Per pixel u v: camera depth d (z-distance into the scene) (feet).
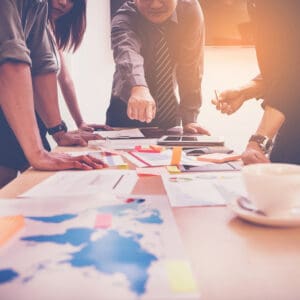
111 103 5.82
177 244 1.38
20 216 1.67
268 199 1.58
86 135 4.48
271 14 3.50
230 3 9.68
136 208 1.82
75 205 1.89
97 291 1.05
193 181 2.40
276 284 1.09
